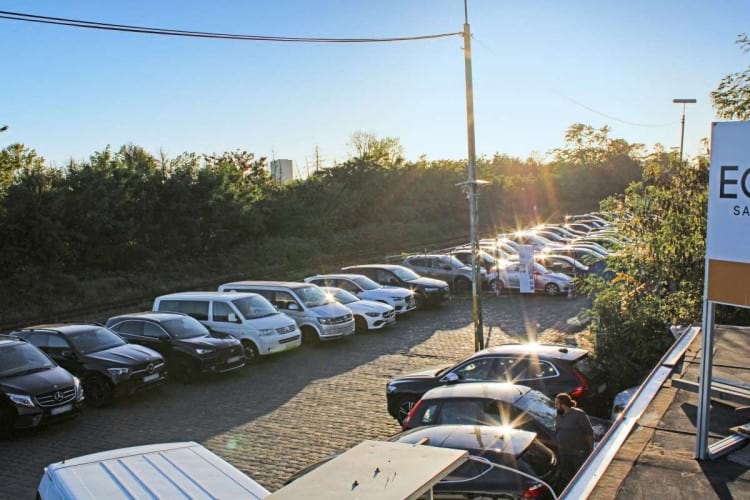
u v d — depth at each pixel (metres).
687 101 32.62
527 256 24.47
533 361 9.77
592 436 7.50
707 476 4.71
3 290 25.27
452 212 58.41
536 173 81.38
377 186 52.62
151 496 4.66
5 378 11.06
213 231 36.34
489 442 6.26
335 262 38.38
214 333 15.73
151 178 34.00
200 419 11.85
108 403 12.70
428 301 23.16
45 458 9.96
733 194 4.63
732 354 8.34
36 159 34.47
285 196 44.00
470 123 15.69
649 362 11.67
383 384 13.91
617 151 97.75
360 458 3.80
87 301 26.75
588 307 22.34
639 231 14.13
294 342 16.94
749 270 4.59
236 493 4.78
